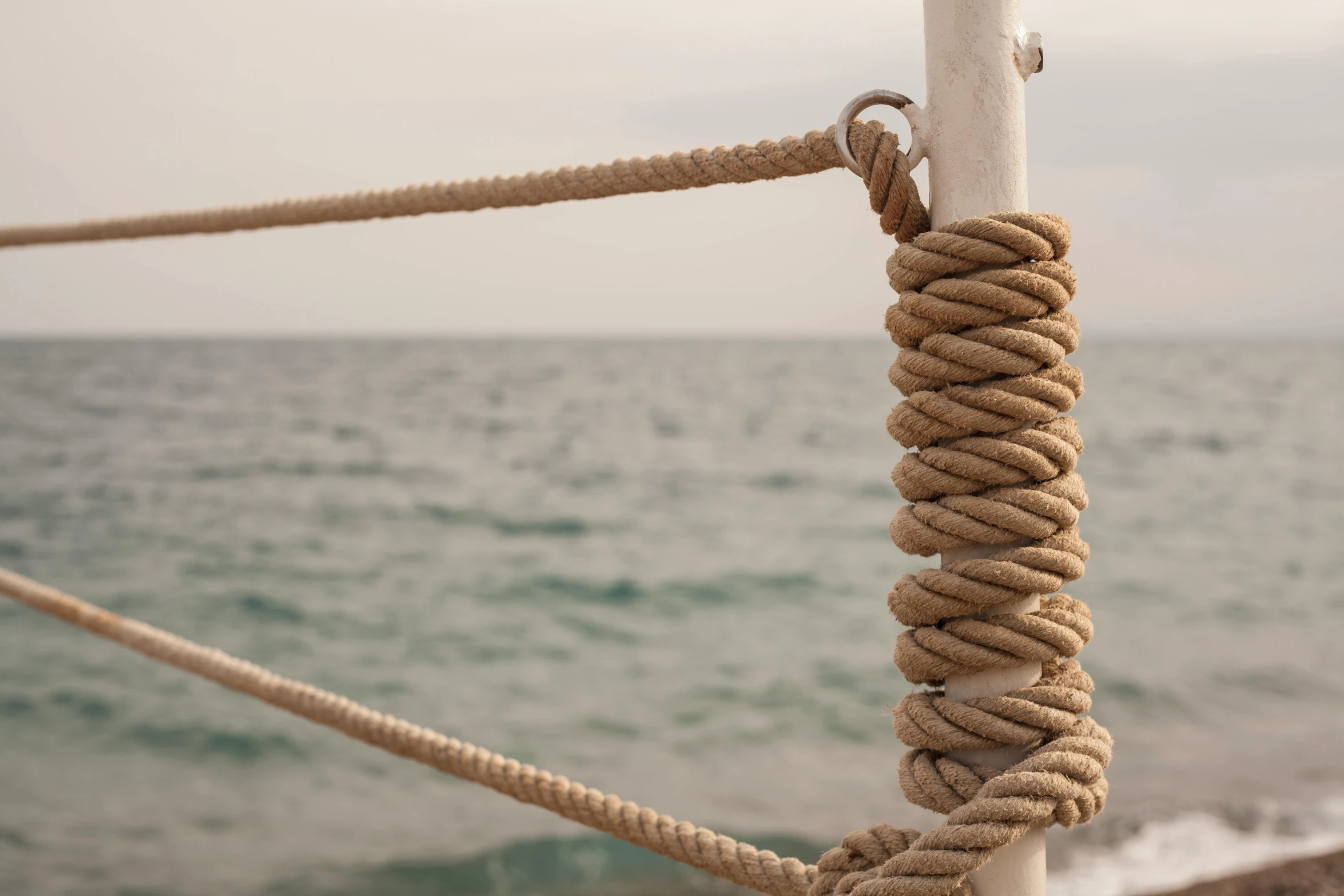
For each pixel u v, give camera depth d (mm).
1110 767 7273
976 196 945
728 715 9578
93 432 35969
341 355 99062
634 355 108750
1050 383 952
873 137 994
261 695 1818
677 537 19406
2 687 10633
